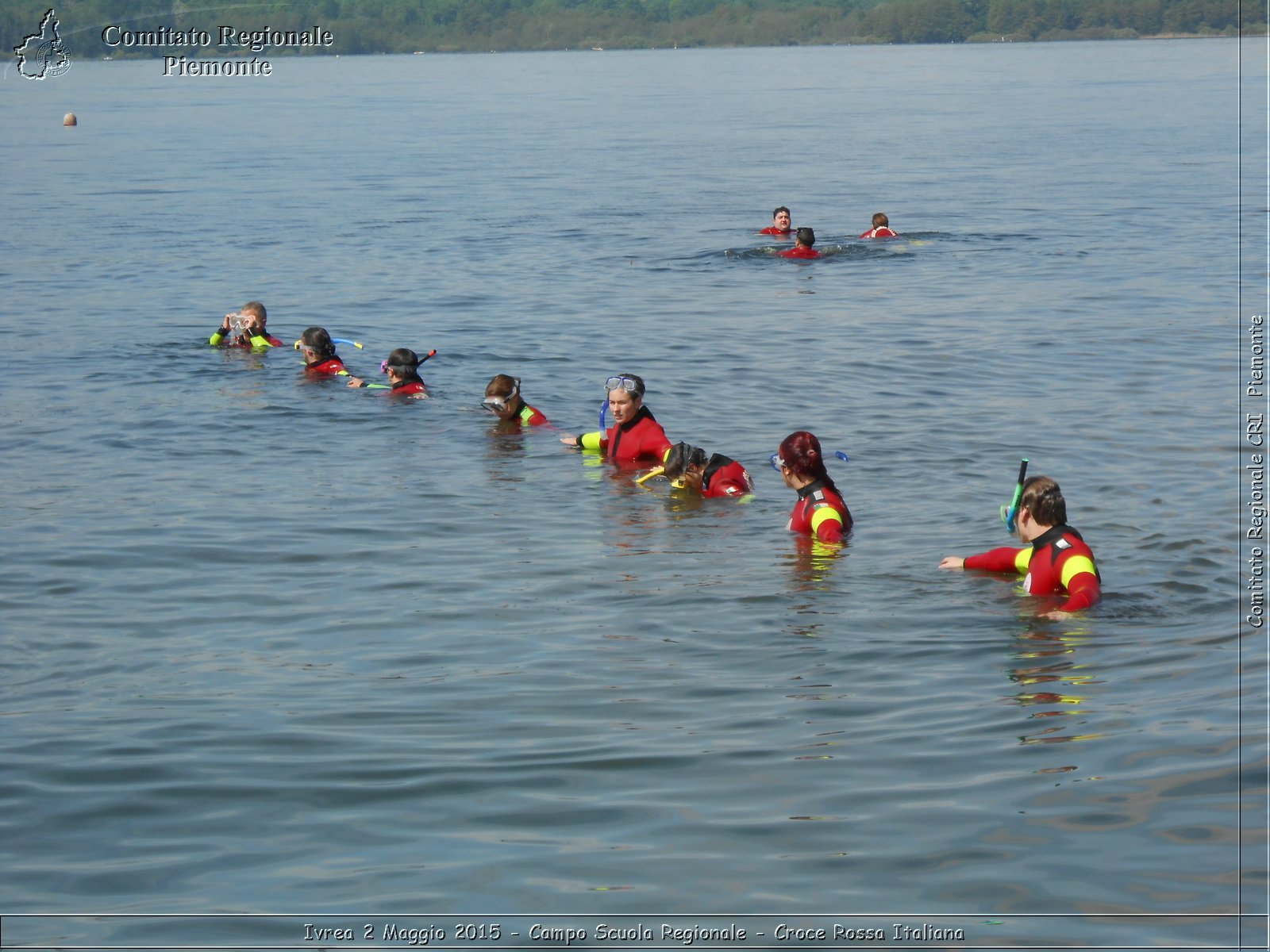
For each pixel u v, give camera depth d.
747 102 84.88
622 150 53.53
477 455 12.56
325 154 53.03
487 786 6.09
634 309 20.38
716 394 14.89
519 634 8.15
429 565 9.51
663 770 6.22
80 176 44.22
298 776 6.25
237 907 5.12
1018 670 7.38
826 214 32.78
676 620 8.34
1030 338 17.88
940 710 6.85
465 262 25.52
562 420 13.90
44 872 5.45
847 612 8.41
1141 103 74.81
